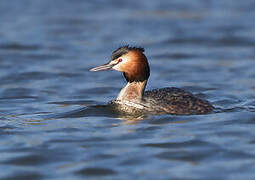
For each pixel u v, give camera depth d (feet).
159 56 77.92
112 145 38.27
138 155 36.17
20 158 36.06
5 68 70.18
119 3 111.34
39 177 32.99
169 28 93.45
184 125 42.57
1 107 51.26
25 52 79.05
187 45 83.87
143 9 106.63
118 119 45.03
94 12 104.78
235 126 41.96
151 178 32.42
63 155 36.50
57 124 44.14
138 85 48.44
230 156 35.70
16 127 43.42
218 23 95.81
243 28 92.12
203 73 68.44
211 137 39.47
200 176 32.60
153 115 45.60
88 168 34.09
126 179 32.35
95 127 42.88
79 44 84.12
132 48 48.52
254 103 50.62
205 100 48.52
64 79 65.26
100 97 56.18
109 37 88.02
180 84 62.80
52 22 96.89
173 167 34.06
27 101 53.88
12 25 94.27
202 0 113.09
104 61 74.43
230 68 70.59
